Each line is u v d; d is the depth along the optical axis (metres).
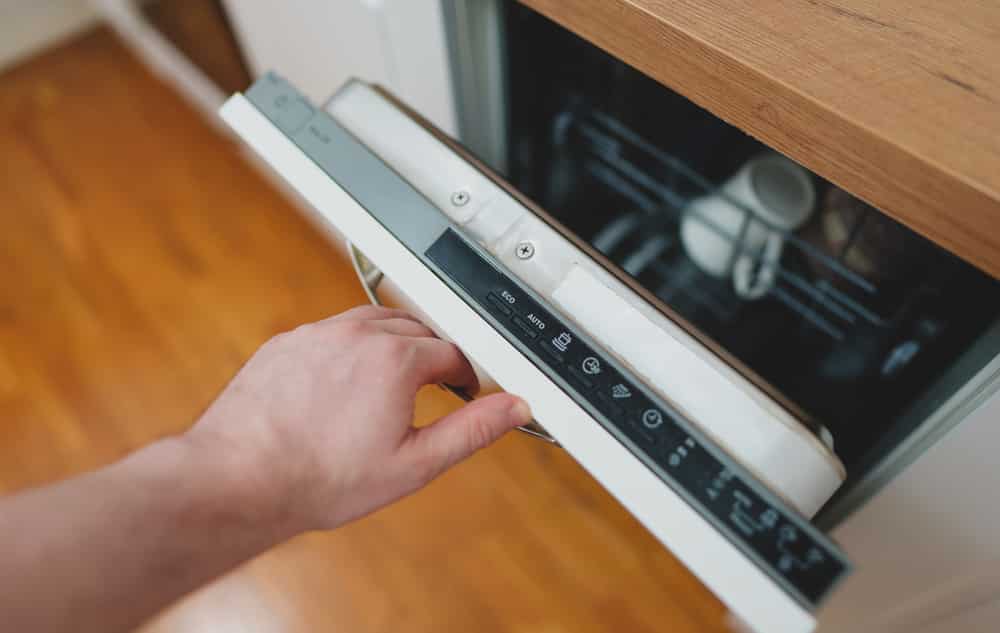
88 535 0.28
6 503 0.28
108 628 0.28
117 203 1.34
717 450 0.32
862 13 0.34
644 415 0.33
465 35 0.54
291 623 0.96
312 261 1.26
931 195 0.30
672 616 0.94
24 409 1.14
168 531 0.29
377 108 0.43
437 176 0.41
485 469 1.05
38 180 1.38
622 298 0.37
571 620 0.95
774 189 0.59
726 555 0.31
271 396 0.34
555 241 0.39
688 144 0.62
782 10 0.35
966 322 0.40
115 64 1.54
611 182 0.73
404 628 0.96
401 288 0.39
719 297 0.69
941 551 0.49
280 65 0.89
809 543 0.30
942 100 0.31
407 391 0.34
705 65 0.35
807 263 0.59
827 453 0.34
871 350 0.53
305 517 0.33
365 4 0.60
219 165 1.38
